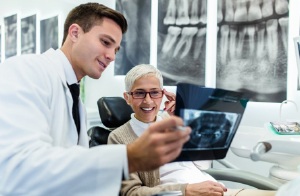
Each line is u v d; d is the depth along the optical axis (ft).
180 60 7.36
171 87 7.48
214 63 6.89
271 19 6.12
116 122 5.44
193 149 2.02
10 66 2.45
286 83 6.02
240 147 3.47
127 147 1.84
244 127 3.90
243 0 6.44
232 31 6.61
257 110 6.36
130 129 3.96
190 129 1.78
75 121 3.26
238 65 6.54
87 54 2.97
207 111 1.99
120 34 3.06
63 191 1.87
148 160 1.73
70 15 3.16
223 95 2.04
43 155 1.91
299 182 2.28
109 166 1.80
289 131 3.37
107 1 8.70
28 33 9.68
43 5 9.29
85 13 2.98
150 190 3.35
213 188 3.40
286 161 3.44
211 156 2.18
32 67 2.59
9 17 10.06
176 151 1.76
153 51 7.81
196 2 7.10
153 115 3.97
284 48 6.01
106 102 5.50
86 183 1.84
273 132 3.39
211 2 6.88
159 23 7.66
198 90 1.90
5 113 2.09
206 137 2.07
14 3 9.96
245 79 6.47
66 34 3.21
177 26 7.39
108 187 1.83
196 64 7.14
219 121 2.11
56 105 2.79
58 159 1.88
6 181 1.90
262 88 6.28
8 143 1.97
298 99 5.92
